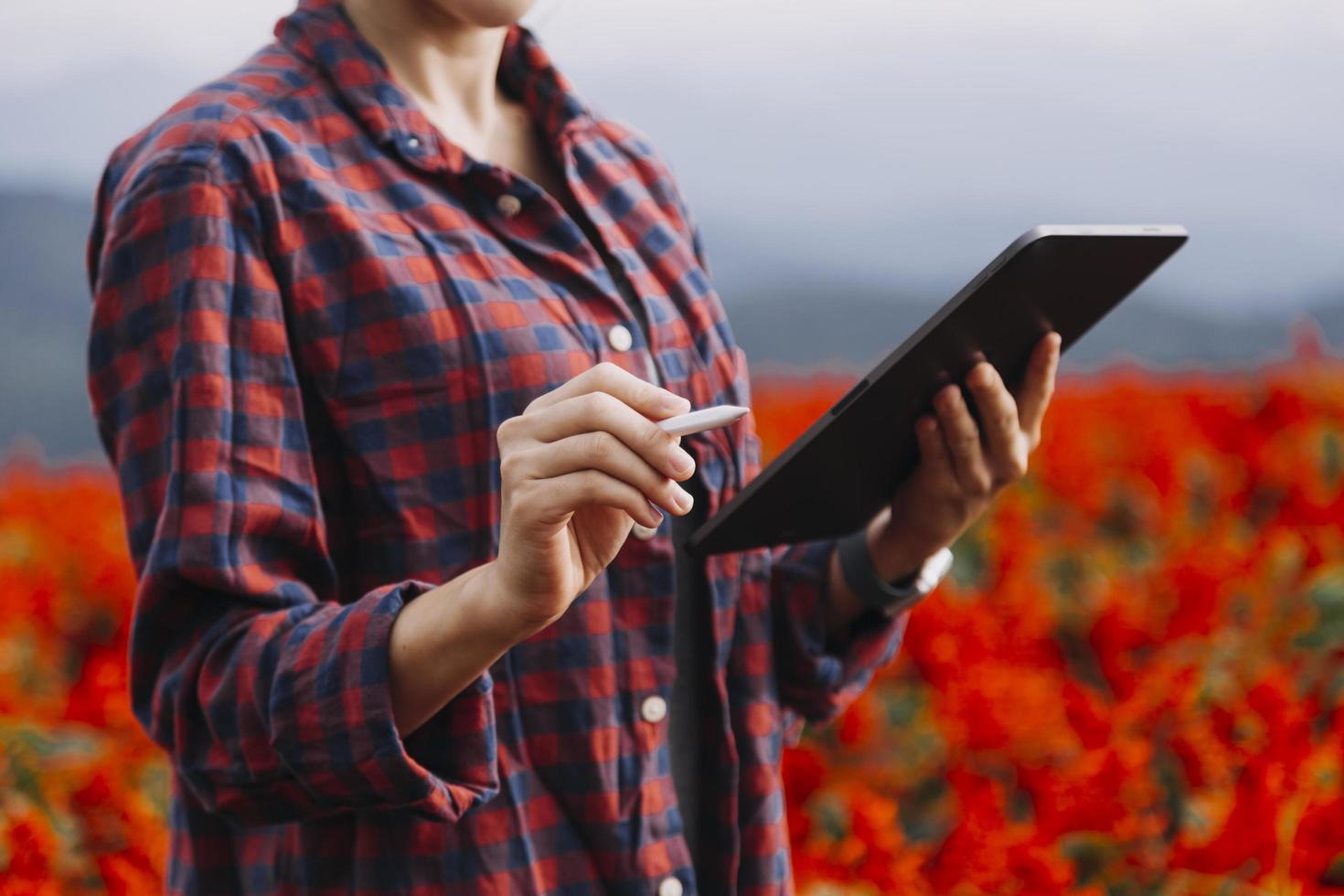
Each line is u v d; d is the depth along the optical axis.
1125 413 6.96
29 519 6.05
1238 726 3.31
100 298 1.61
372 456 1.60
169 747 1.56
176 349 1.53
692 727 1.82
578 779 1.64
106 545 5.90
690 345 1.86
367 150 1.67
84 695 3.93
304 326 1.59
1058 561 5.32
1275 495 6.27
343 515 1.63
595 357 1.70
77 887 3.28
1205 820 3.21
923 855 3.25
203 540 1.49
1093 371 8.09
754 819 1.85
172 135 1.61
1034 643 4.52
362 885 1.58
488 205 1.72
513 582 1.36
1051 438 6.48
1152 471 6.05
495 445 1.62
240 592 1.51
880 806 3.14
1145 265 1.72
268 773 1.47
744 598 1.90
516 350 1.63
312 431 1.61
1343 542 4.88
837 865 3.14
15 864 2.97
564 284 1.72
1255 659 4.21
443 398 1.61
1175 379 7.60
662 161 2.06
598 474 1.31
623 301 1.75
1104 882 3.27
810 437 1.61
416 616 1.44
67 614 5.57
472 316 1.62
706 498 1.83
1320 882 3.18
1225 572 4.45
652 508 1.33
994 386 1.72
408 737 1.50
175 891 1.73
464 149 1.79
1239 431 6.43
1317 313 31.52
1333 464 6.19
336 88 1.70
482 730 1.49
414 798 1.44
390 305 1.60
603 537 1.43
